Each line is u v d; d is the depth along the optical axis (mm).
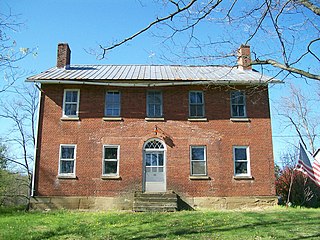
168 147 22250
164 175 21875
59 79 22078
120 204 21297
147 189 21609
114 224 15273
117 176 21672
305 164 21797
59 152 21859
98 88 23016
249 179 21922
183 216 17094
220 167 22047
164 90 23188
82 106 22641
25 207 23797
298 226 14242
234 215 17219
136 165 21922
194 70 25656
